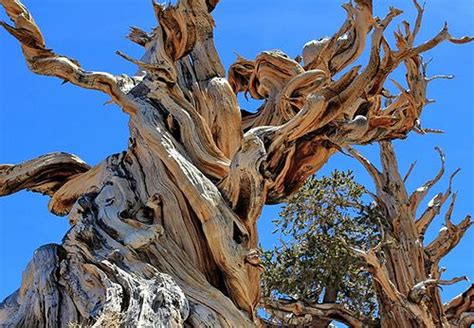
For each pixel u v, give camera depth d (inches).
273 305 506.6
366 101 343.6
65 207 327.6
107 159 313.9
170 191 283.1
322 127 308.0
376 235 536.4
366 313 529.0
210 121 322.3
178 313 228.8
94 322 225.8
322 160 313.0
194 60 342.3
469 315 528.1
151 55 338.3
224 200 283.1
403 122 378.6
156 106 305.4
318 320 512.7
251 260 273.7
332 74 382.0
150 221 279.1
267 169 297.4
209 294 258.5
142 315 220.4
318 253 520.7
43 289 255.0
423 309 480.4
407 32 397.7
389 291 482.9
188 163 283.7
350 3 371.2
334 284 512.1
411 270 518.9
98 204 282.0
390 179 550.0
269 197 306.8
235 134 323.3
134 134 305.1
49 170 332.2
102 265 249.1
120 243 260.8
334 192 546.6
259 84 371.6
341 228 534.9
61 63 295.6
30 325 251.9
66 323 245.0
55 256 264.5
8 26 290.2
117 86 301.0
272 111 350.9
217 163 298.5
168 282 241.8
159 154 287.0
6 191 327.3
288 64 360.8
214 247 270.7
